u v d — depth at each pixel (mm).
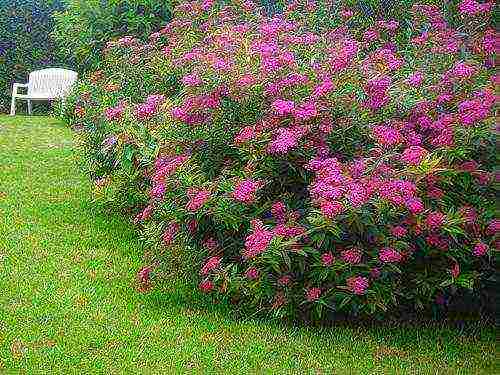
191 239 2746
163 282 2900
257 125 2697
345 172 2469
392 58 3242
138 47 5113
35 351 2303
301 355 2357
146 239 3074
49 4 8516
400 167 2549
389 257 2342
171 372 2215
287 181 2725
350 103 2709
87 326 2496
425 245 2484
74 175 4695
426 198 2504
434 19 3848
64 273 2988
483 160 2611
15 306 2629
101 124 3973
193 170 2793
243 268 2691
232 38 3559
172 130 3035
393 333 2561
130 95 4711
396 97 2795
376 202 2332
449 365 2320
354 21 4457
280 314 2514
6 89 8266
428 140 2715
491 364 2332
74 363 2242
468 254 2516
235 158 2852
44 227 3592
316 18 4438
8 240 3355
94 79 5660
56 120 7047
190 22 4879
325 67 2893
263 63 2836
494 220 2436
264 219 2662
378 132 2570
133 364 2252
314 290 2424
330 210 2291
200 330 2510
